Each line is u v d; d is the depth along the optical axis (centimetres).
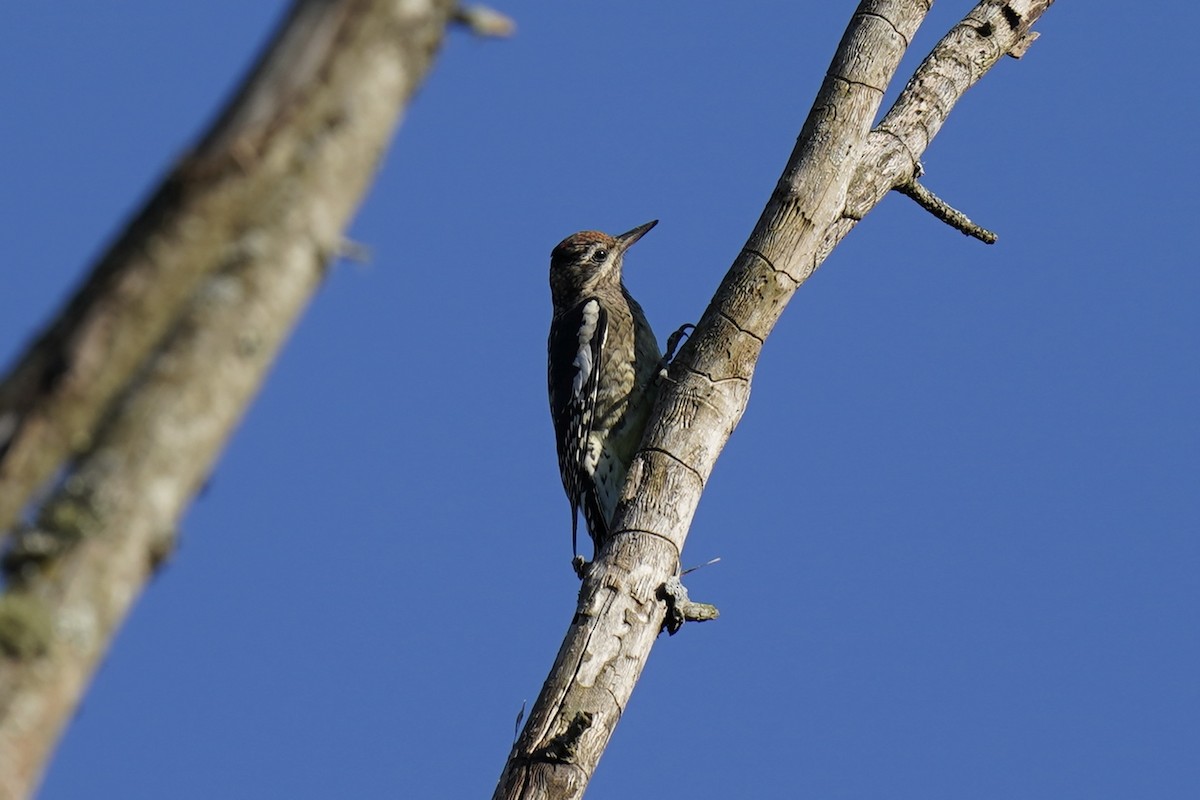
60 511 461
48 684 443
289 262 498
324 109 504
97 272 474
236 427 496
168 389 477
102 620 457
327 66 506
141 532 467
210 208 482
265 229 496
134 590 468
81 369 459
